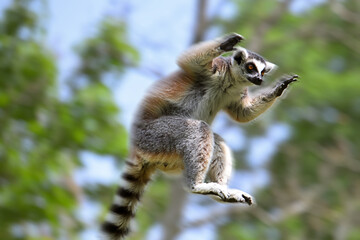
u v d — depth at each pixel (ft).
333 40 80.48
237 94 31.24
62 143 52.03
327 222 72.64
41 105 52.34
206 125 29.14
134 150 30.30
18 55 52.26
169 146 29.27
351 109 76.48
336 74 76.79
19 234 47.91
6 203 47.42
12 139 50.83
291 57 75.31
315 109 76.64
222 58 31.68
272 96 30.66
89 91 55.26
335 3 75.61
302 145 77.56
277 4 76.43
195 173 28.40
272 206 76.28
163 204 76.79
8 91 51.93
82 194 53.93
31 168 49.85
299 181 77.10
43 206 48.37
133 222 30.14
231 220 77.05
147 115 30.35
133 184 30.17
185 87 30.58
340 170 77.46
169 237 69.56
